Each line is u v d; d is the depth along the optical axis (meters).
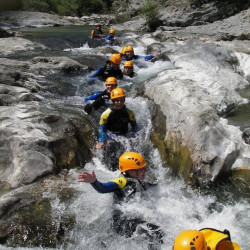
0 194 4.43
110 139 5.88
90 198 4.45
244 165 5.03
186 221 4.33
